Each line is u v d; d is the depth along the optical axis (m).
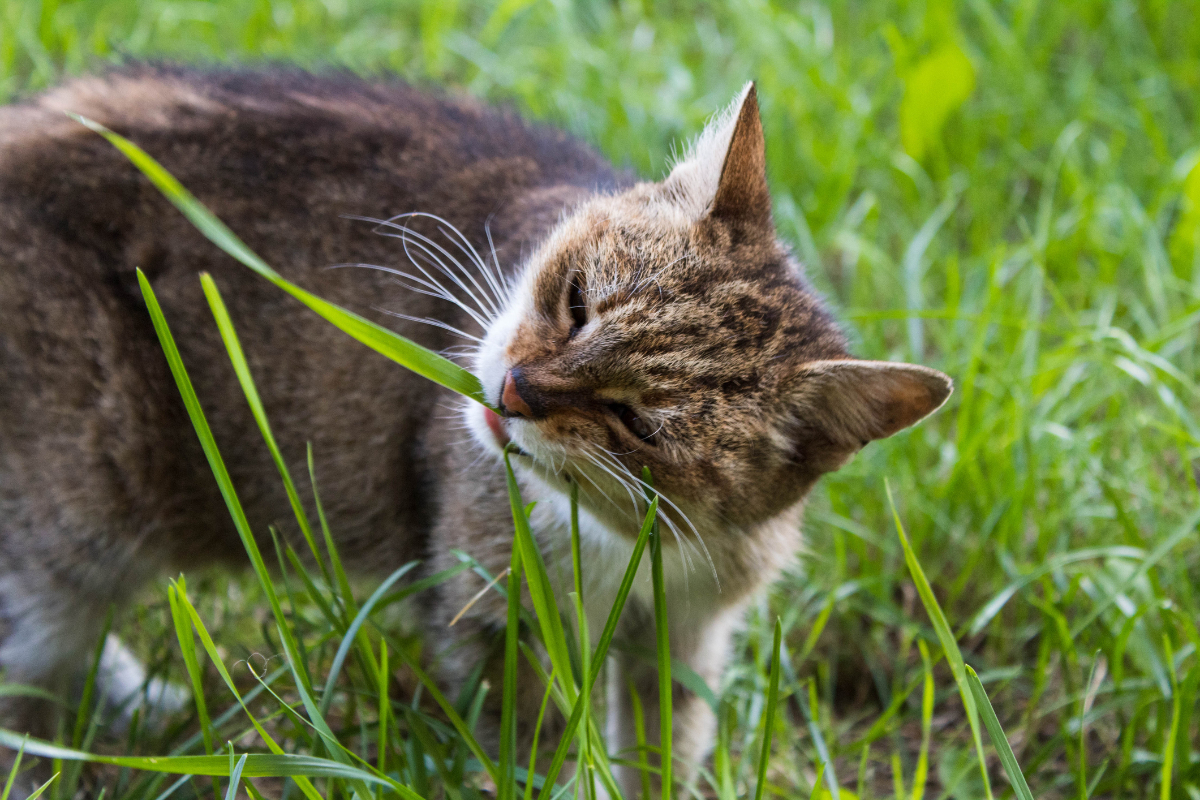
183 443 1.11
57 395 1.08
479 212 1.11
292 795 1.05
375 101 1.15
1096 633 1.16
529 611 1.07
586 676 0.97
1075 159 1.40
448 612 1.09
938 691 1.17
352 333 0.95
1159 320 1.31
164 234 1.09
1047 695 1.17
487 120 1.17
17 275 1.08
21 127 1.10
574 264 1.03
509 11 1.54
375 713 1.12
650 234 1.03
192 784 1.04
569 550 1.06
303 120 1.12
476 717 1.06
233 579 1.18
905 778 1.13
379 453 1.11
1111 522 1.21
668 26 1.64
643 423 1.02
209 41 1.54
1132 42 1.59
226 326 0.97
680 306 1.02
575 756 1.06
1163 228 1.39
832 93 1.46
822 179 1.39
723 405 1.02
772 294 1.04
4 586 1.09
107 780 1.08
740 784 1.11
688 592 1.09
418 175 1.11
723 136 1.06
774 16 1.58
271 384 1.10
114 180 1.09
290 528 1.13
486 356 1.04
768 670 1.17
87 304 1.08
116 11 1.56
